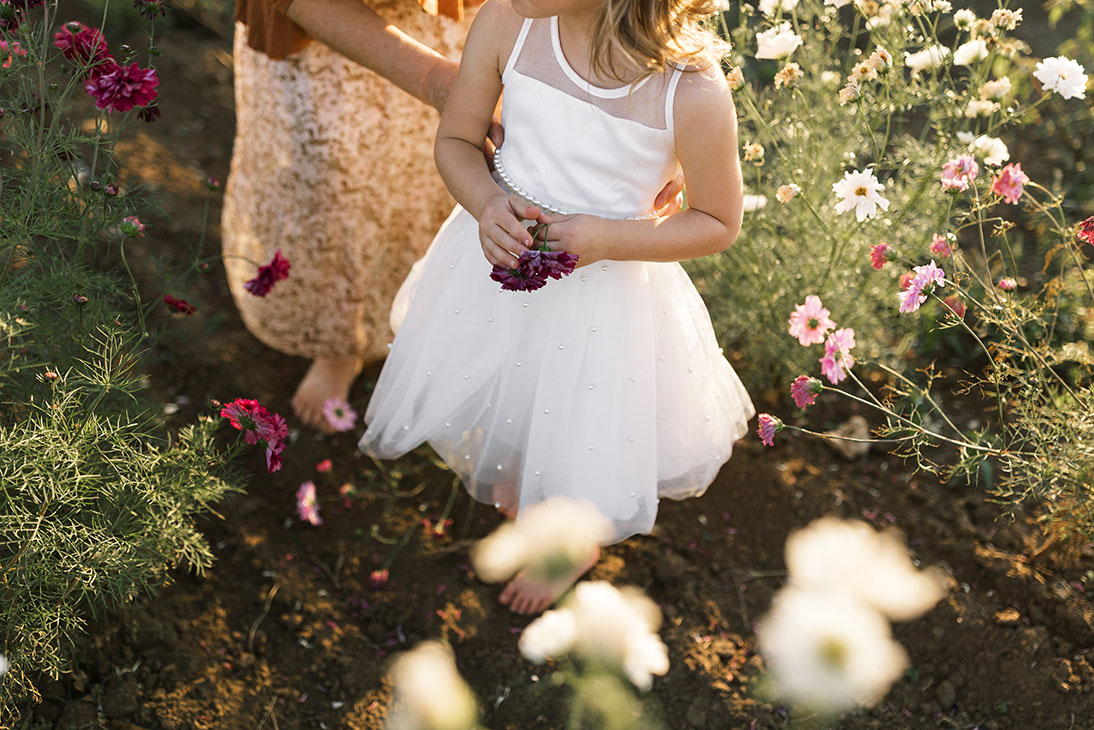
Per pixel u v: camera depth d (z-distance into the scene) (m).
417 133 2.06
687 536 2.10
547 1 1.34
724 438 1.86
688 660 1.87
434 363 1.73
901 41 2.12
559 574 1.05
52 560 1.57
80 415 1.70
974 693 1.82
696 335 1.75
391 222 2.15
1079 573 1.98
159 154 2.99
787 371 2.37
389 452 1.88
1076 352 1.95
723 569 2.05
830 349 1.73
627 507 1.72
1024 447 2.17
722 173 1.49
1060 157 2.93
